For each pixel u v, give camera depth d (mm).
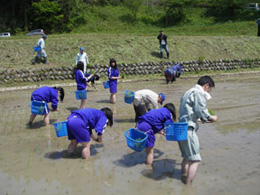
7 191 4465
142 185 4637
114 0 44344
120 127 7660
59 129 5379
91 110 5500
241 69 19562
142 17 41344
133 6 40000
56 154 5914
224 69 19109
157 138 6898
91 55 17219
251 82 15172
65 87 13883
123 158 5707
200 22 39750
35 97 7219
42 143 6543
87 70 15375
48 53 17016
